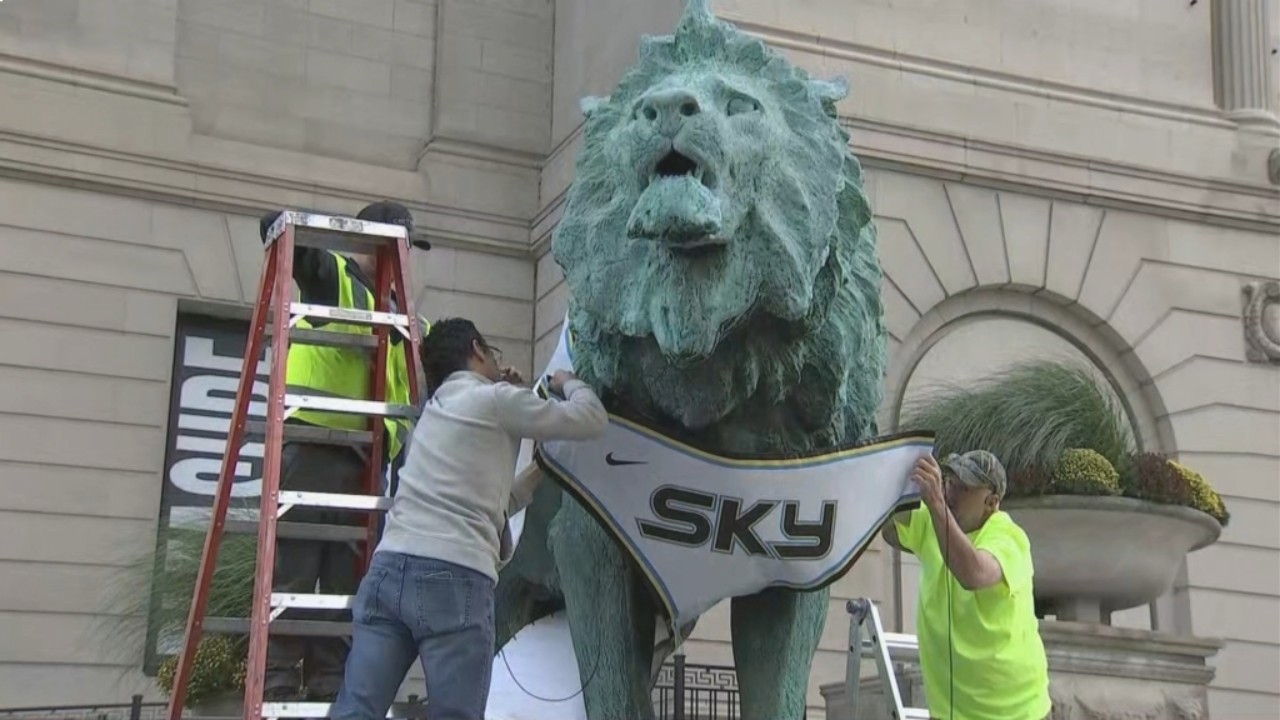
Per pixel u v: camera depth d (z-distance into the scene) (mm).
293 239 4863
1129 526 9203
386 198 17172
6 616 14508
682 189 3322
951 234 15023
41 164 15703
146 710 12797
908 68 15234
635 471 3857
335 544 5699
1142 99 16234
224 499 5164
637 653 4039
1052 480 9203
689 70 3691
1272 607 15141
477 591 4082
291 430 5270
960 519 5828
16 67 15898
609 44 16406
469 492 4137
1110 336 15531
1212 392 15695
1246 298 16031
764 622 4148
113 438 15359
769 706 4094
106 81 16234
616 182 3623
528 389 4254
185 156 16359
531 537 4980
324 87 17469
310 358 5543
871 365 4125
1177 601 14828
